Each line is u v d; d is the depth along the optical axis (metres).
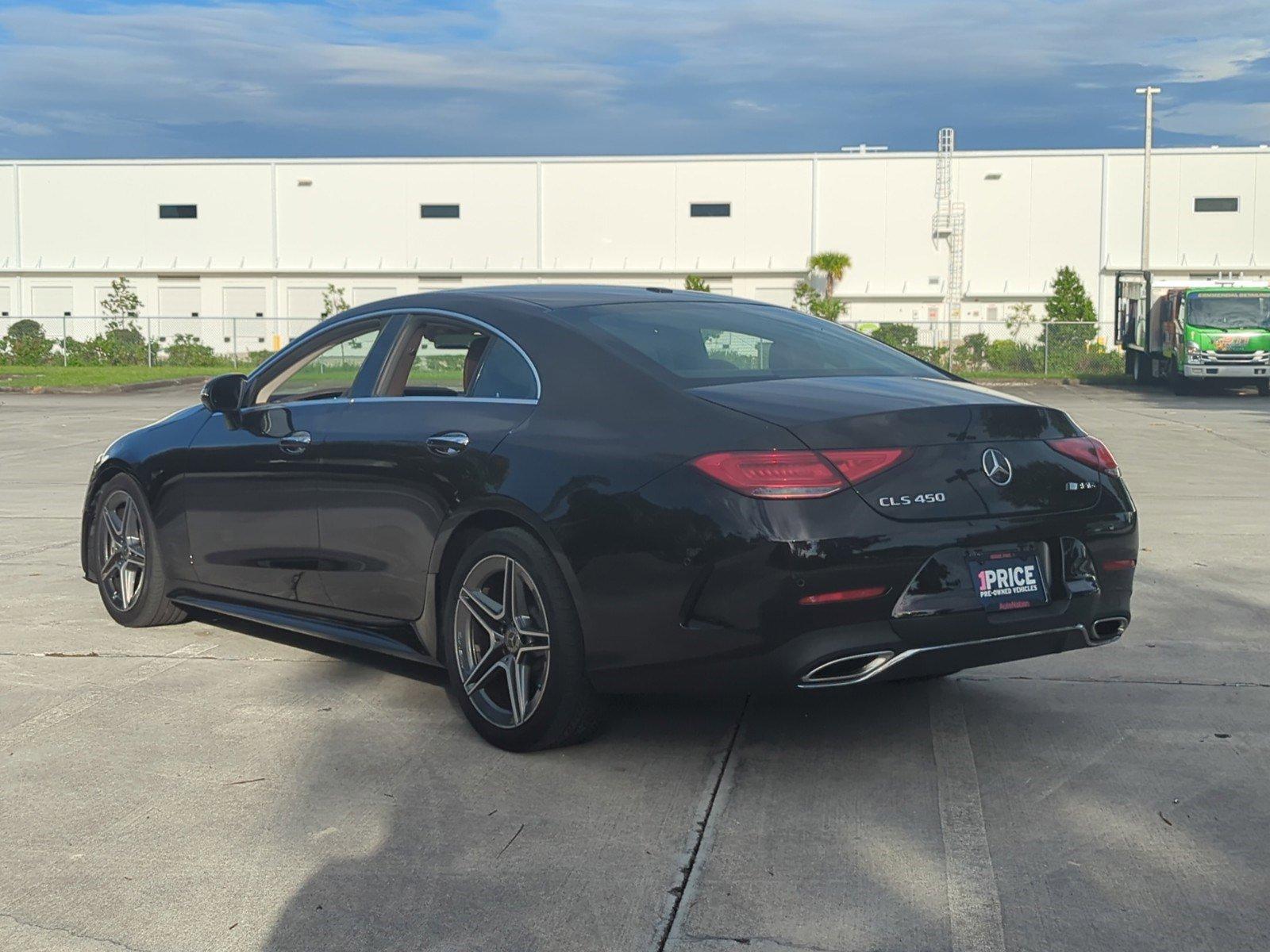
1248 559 7.21
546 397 3.95
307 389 4.80
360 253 51.09
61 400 25.80
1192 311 29.72
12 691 4.60
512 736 3.90
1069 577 3.78
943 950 2.67
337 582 4.52
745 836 3.28
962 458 3.60
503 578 3.96
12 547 7.66
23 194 52.09
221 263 51.44
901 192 48.81
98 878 3.04
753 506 3.39
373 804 3.51
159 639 5.39
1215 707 4.38
